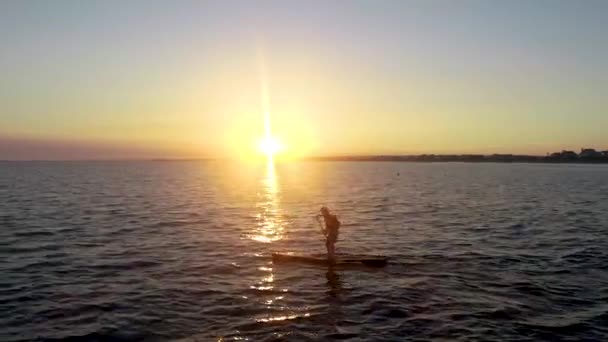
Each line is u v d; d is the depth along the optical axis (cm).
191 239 2820
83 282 1839
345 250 2508
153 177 12219
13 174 13262
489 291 1744
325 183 9850
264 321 1436
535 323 1421
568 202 5244
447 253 2422
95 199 5475
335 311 1526
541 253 2419
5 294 1677
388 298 1658
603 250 2486
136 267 2089
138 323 1416
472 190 7388
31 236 2848
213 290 1752
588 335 1334
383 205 5025
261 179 11862
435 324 1412
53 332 1345
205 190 7425
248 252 2441
